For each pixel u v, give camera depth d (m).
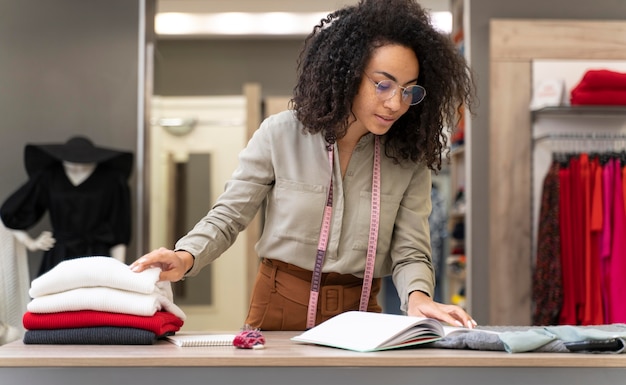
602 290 4.41
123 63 4.57
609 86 4.39
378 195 2.07
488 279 4.62
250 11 6.07
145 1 4.57
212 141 6.80
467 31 4.67
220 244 1.99
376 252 2.09
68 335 1.69
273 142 2.06
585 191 4.43
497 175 4.58
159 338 1.82
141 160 4.53
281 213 2.07
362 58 1.89
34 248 4.11
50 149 4.19
